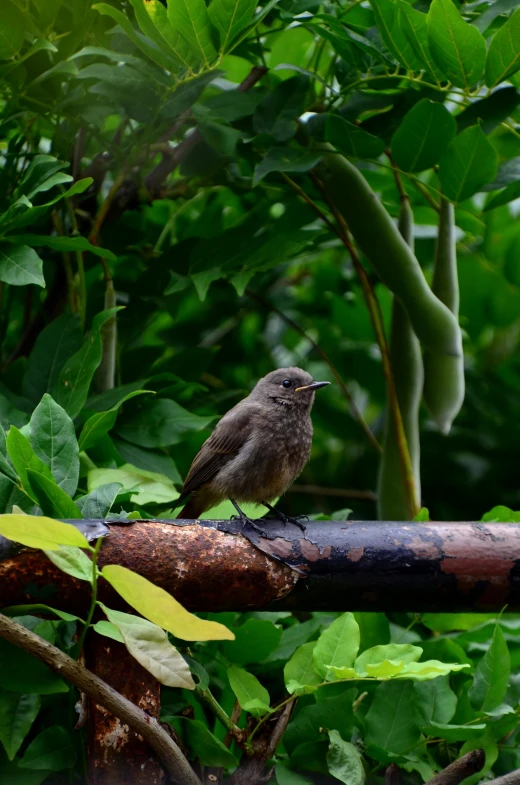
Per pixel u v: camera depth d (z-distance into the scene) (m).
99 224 7.05
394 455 6.71
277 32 7.84
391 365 6.89
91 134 7.07
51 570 4.17
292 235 7.27
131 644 3.76
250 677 4.94
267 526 4.68
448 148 6.36
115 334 6.95
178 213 8.42
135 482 5.96
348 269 9.84
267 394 7.60
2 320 7.94
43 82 6.60
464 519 10.02
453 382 6.56
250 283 9.30
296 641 5.79
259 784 4.87
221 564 4.39
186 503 7.45
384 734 5.20
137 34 6.07
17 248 5.79
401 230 7.12
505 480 10.07
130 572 3.50
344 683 5.50
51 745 4.72
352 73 7.16
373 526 4.72
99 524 4.32
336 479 10.47
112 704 4.07
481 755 4.83
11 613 4.38
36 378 6.32
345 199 6.71
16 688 4.35
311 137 6.96
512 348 10.67
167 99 6.40
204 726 4.86
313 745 5.05
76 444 5.04
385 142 7.09
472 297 9.95
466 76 6.20
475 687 5.17
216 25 5.81
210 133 6.87
